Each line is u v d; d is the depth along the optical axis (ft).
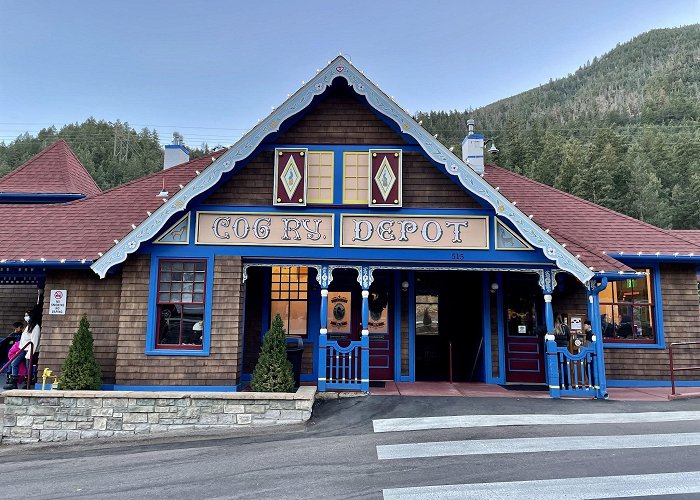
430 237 34.71
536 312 40.29
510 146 334.85
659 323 39.86
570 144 295.89
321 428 28.53
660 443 24.29
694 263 40.27
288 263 35.40
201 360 33.78
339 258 34.63
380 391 35.63
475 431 26.61
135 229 33.12
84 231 39.52
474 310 42.29
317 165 35.47
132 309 34.42
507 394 34.88
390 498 18.97
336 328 41.06
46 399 30.78
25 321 42.42
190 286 34.88
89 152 357.61
